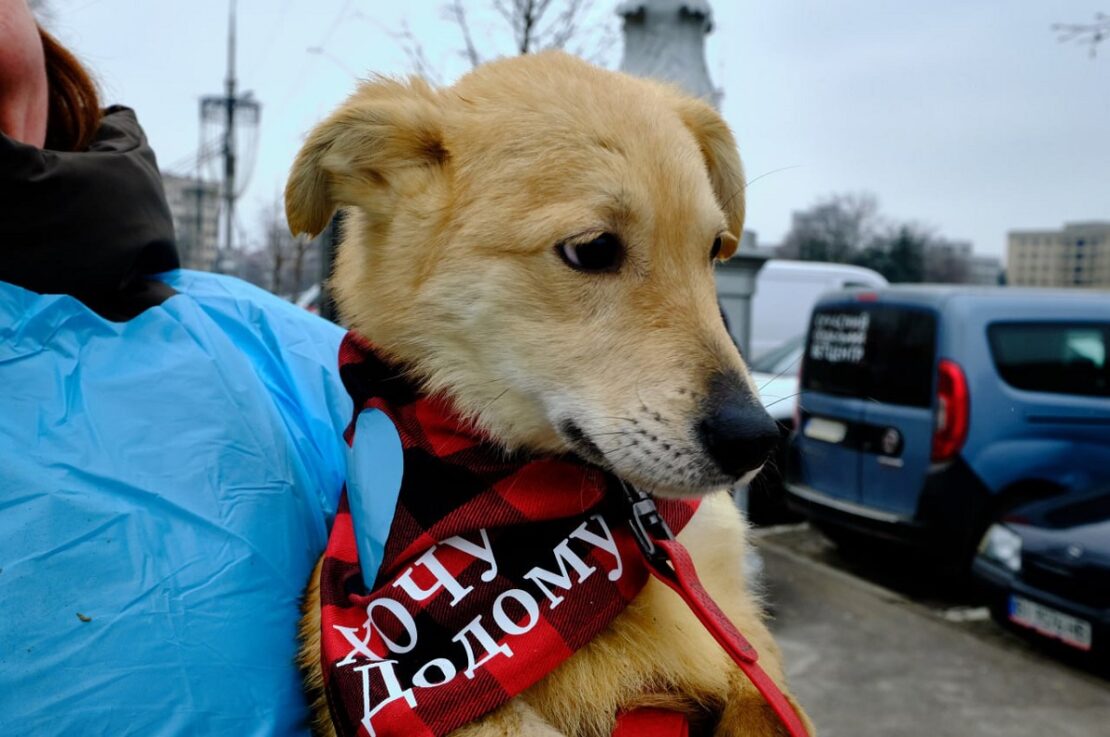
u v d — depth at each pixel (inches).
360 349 14.1
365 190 14.4
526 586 11.4
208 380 12.1
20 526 9.6
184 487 11.0
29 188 10.8
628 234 13.1
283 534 12.0
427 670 10.8
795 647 40.7
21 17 11.9
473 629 11.1
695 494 12.3
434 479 12.1
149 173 12.9
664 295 13.2
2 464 9.7
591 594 11.5
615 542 11.9
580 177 13.0
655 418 12.4
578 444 13.0
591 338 13.0
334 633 11.1
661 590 12.8
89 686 9.4
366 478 12.2
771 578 50.5
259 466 12.1
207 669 10.3
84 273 11.4
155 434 11.1
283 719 11.0
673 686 12.4
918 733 32.6
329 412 14.9
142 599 10.0
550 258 13.0
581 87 14.1
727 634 10.7
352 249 15.5
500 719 11.0
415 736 10.2
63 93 13.6
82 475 10.3
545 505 11.8
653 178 13.3
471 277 13.4
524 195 13.1
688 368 12.7
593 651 12.0
